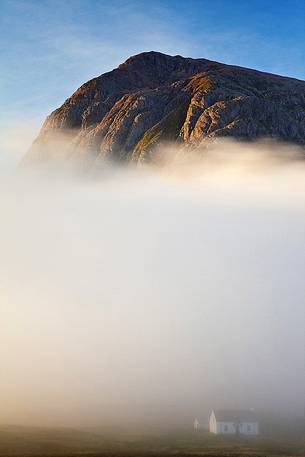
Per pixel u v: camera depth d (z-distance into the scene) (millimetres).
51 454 113125
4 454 112562
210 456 115312
